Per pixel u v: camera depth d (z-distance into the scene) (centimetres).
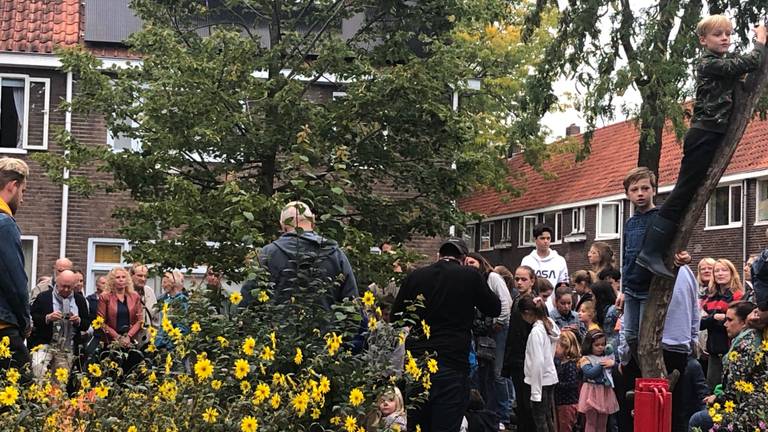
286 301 686
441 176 1661
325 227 811
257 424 576
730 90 705
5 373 670
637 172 806
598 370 1209
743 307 964
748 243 3656
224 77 1576
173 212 1453
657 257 728
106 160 1630
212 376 609
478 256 1251
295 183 774
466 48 1700
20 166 800
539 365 1172
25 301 784
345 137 1582
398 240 1689
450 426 896
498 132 4081
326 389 606
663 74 2500
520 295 1210
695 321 877
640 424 691
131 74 1706
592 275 1417
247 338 632
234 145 1593
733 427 785
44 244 2461
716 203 3797
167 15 1789
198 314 674
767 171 3553
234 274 1382
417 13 1695
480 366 1266
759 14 2580
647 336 746
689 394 1034
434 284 903
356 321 707
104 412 599
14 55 2473
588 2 2641
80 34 2561
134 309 1329
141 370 654
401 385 805
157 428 580
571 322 1323
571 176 4850
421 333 905
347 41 1747
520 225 5150
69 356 726
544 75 2741
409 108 1588
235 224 825
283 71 1850
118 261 2488
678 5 2519
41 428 600
